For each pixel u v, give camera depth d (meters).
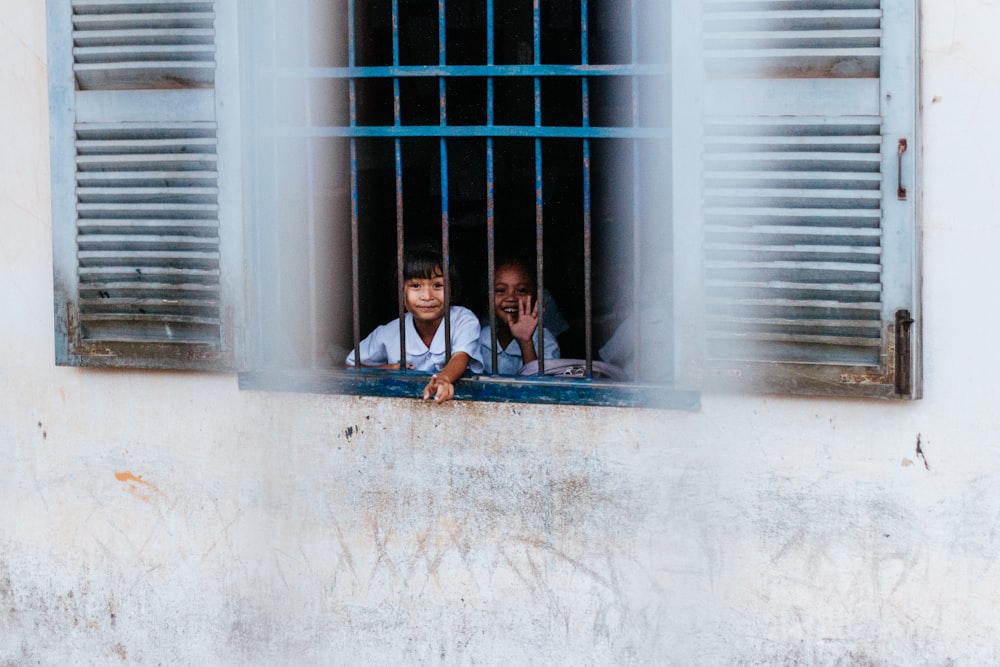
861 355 3.28
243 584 3.87
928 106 3.25
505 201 4.76
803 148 3.24
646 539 3.57
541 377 3.61
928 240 3.28
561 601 3.65
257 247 3.67
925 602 3.40
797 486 3.45
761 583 3.50
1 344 3.95
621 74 3.43
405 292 3.78
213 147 3.58
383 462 3.72
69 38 3.63
